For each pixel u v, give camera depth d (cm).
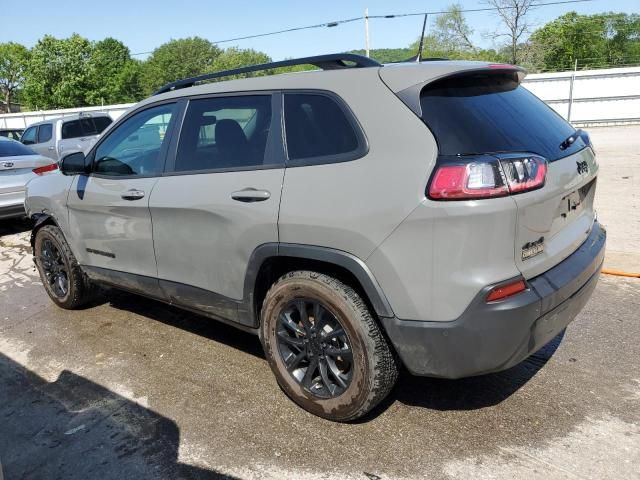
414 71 273
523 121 284
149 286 395
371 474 265
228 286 335
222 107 340
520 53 3659
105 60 6281
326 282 287
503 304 244
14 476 280
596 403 312
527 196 247
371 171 265
